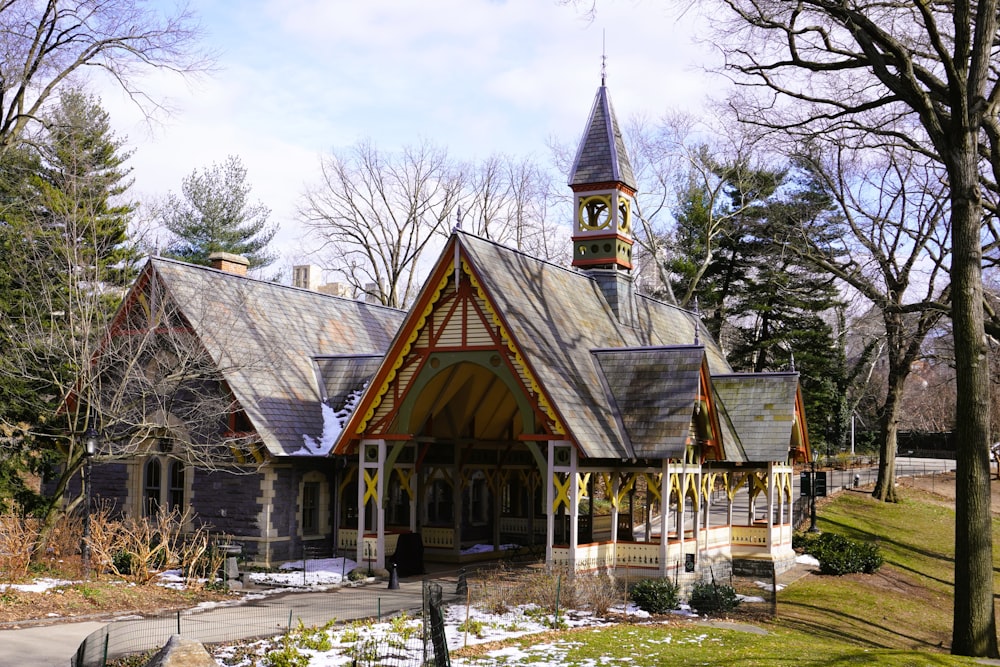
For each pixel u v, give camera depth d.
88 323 26.36
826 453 68.81
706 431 29.69
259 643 18.39
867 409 81.19
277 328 33.88
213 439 28.98
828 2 24.12
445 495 37.44
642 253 65.56
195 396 29.58
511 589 23.61
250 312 33.00
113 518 30.64
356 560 30.55
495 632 19.92
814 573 34.66
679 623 22.75
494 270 27.70
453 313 27.25
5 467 31.27
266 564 28.38
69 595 22.81
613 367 29.34
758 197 56.44
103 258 32.97
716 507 50.44
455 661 17.23
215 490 29.62
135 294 29.61
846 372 68.69
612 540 27.94
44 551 26.20
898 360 49.12
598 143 36.72
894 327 45.50
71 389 27.11
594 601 23.36
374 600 23.98
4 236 31.17
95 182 32.66
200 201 59.81
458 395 31.20
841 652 19.80
